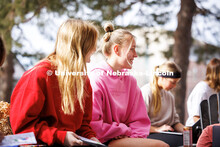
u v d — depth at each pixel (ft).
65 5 19.22
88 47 5.62
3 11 18.83
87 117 5.95
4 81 17.16
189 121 10.04
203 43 22.95
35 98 4.99
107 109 6.95
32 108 4.97
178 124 9.47
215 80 10.11
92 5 19.06
